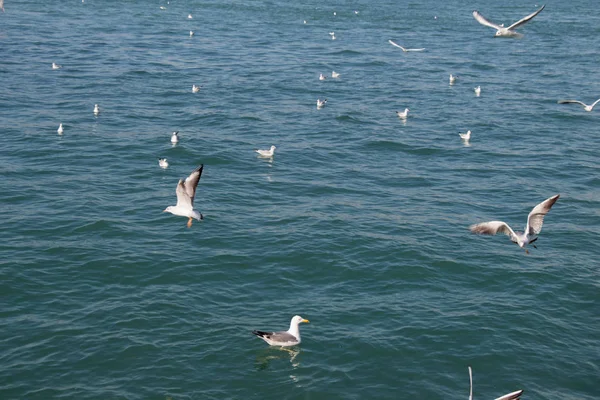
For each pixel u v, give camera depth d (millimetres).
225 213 45500
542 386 29141
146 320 32562
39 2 146125
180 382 28516
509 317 33938
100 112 68688
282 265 38500
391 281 37281
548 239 43531
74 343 30641
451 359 30578
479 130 68125
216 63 95188
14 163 53312
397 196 50219
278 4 166125
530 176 55469
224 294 35375
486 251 41188
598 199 50781
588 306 35438
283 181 52375
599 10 175625
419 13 158000
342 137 64375
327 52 107000
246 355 30328
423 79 90812
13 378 28281
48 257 38219
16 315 32625
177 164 55156
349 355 30594
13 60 89625
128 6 149750
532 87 87625
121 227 42469
